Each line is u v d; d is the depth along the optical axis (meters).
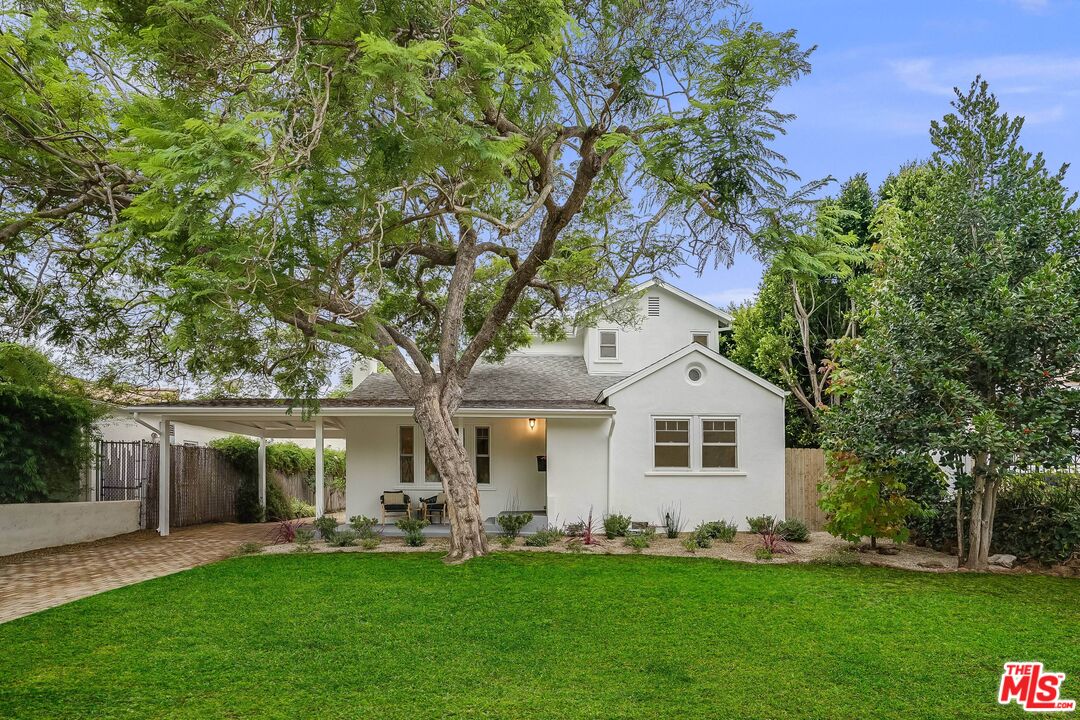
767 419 18.31
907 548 15.27
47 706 5.93
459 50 8.48
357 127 8.90
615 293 16.69
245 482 23.78
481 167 9.30
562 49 10.76
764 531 15.77
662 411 18.23
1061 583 11.66
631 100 10.91
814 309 25.42
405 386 14.27
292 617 8.91
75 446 16.03
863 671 7.02
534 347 24.17
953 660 7.40
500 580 11.30
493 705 6.06
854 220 26.11
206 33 7.93
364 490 19.20
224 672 6.85
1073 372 12.02
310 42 8.58
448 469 13.77
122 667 6.96
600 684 6.60
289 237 9.74
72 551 14.89
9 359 12.44
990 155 12.98
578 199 12.77
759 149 11.44
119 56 11.26
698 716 5.85
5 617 8.98
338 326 11.36
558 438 18.36
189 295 8.66
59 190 11.73
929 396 12.39
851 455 14.17
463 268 14.63
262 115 7.36
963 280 12.45
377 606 9.50
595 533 17.77
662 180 12.88
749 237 12.70
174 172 7.38
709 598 10.09
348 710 5.93
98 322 14.28
